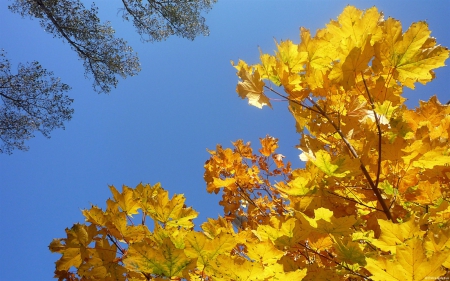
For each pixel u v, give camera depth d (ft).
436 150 3.85
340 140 4.42
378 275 2.85
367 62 3.87
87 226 3.74
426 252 2.97
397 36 3.83
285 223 3.70
